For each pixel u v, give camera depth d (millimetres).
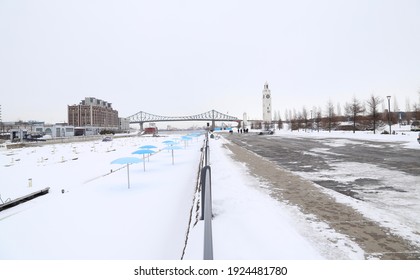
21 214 9891
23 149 44219
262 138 43281
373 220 5672
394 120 75375
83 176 19188
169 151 30203
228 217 6086
